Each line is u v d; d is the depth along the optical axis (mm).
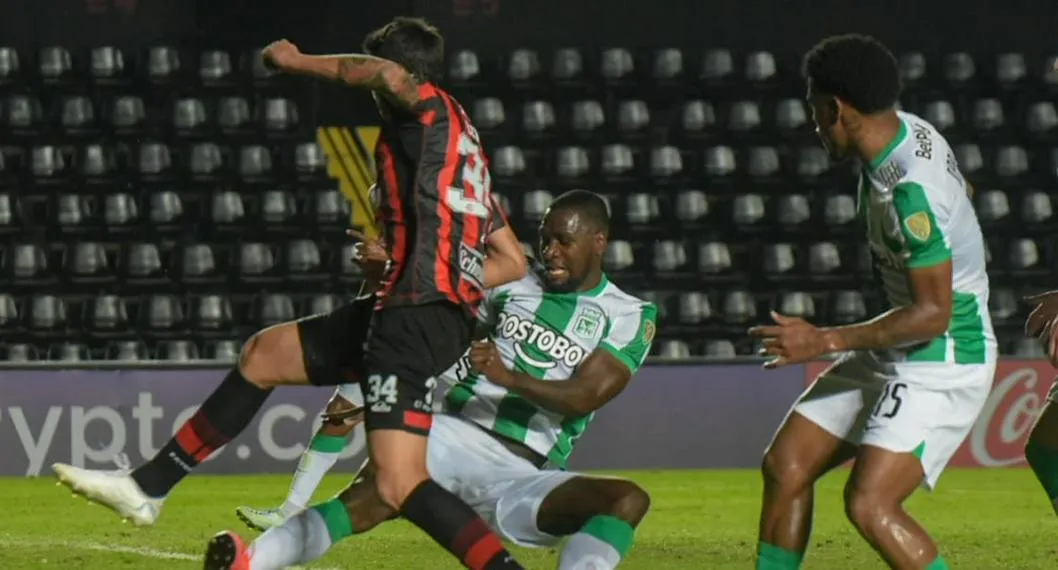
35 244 63969
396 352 19562
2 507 40969
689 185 67875
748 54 70312
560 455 23375
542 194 66188
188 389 49938
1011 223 67438
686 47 72000
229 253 64812
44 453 49531
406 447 19406
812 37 72125
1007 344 64688
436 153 19703
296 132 67500
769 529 21469
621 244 65125
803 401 21562
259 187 66188
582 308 23375
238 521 38000
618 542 21141
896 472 20094
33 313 60938
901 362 20547
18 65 67000
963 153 68938
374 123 68500
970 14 72375
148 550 31953
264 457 50188
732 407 52406
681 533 35781
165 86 67500
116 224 64188
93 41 68750
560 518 21938
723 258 65188
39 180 64750
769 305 65625
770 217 67500
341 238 65500
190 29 69250
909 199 19750
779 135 69188
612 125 69500
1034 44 72688
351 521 21797
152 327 61188
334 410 29344
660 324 63719
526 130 68562
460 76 68938
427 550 31344
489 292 23797
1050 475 24031
